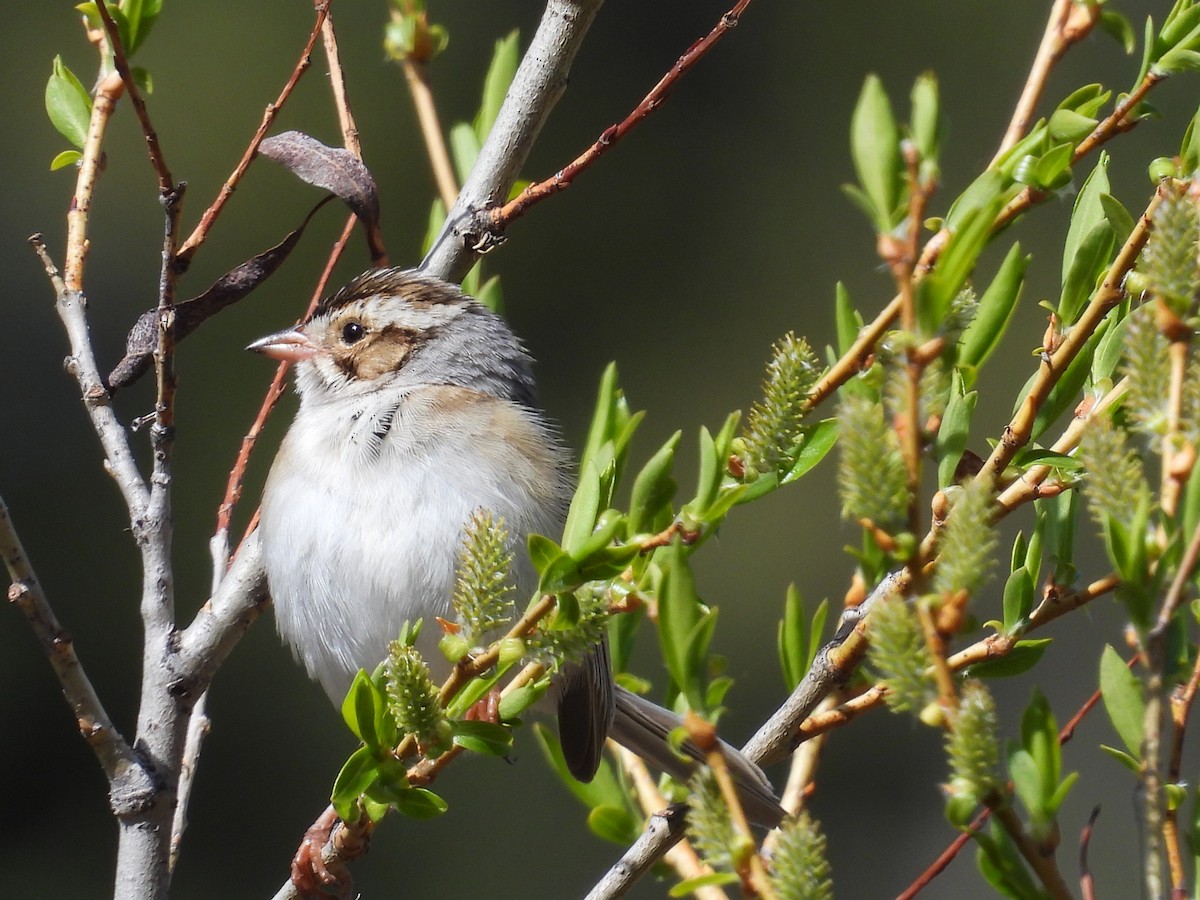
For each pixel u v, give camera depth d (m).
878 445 4.05
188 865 14.95
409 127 18.48
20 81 18.03
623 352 18.31
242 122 18.19
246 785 15.22
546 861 15.26
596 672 7.42
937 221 4.96
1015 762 4.59
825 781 15.54
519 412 8.12
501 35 19.00
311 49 6.20
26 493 16.09
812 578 17.09
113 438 6.50
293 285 17.36
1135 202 17.33
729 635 16.92
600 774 7.49
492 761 15.48
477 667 4.96
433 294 8.47
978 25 19.48
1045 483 5.09
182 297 17.11
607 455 5.26
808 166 19.19
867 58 19.48
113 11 6.70
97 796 15.34
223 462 16.45
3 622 15.60
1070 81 18.81
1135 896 13.55
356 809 5.42
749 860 4.16
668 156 19.06
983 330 5.60
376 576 7.58
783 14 19.56
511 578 7.55
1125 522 4.05
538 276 18.52
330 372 8.37
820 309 18.67
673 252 18.78
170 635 6.49
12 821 15.13
